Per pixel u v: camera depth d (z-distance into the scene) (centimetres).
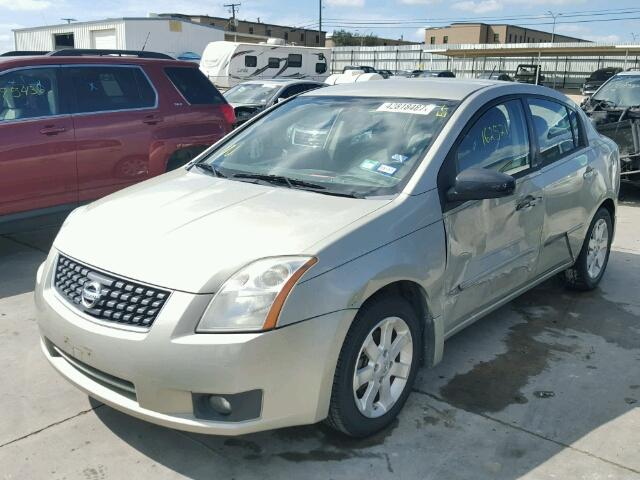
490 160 368
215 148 419
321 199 318
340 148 367
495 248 368
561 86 4978
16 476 275
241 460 289
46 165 574
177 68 680
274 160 379
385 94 400
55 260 309
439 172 330
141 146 638
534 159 411
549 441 307
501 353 402
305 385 264
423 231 312
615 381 369
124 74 637
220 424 255
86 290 278
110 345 262
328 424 294
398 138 355
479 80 428
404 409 332
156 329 254
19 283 517
